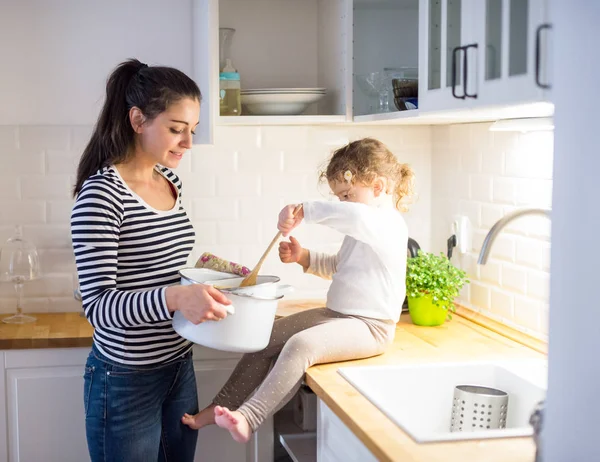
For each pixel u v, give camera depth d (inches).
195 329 75.7
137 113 77.8
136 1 108.3
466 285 107.3
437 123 108.3
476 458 56.5
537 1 57.0
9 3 105.6
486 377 80.8
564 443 45.0
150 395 80.4
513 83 61.2
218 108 100.3
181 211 83.7
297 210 83.1
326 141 114.0
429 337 93.0
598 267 42.7
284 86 114.7
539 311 90.0
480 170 102.9
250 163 112.3
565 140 44.1
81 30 107.4
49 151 108.2
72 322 104.0
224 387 87.3
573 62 43.4
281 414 106.3
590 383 43.6
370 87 101.8
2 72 106.3
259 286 76.9
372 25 110.0
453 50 73.0
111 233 75.0
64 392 96.8
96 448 80.5
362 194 89.0
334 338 81.6
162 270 79.4
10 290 109.0
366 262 86.1
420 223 118.7
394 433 61.7
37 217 108.8
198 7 103.8
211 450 98.0
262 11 113.3
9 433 96.5
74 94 108.0
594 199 42.8
